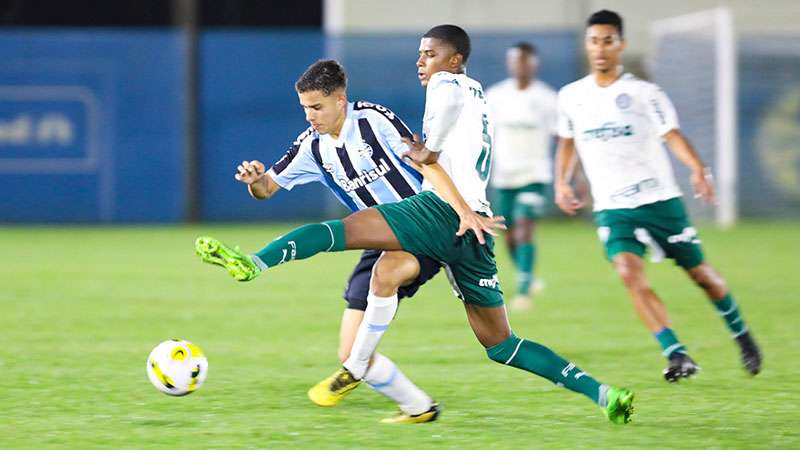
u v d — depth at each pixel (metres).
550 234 57.53
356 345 16.36
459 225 15.99
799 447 15.49
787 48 61.19
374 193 17.28
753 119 61.53
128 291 34.59
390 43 60.75
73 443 15.58
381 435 16.09
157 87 60.59
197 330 26.97
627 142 21.38
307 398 18.84
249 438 15.87
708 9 68.00
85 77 60.25
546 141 33.28
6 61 59.62
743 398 18.95
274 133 61.25
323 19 73.94
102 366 21.88
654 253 21.55
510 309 31.12
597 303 32.25
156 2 74.62
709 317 29.48
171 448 15.29
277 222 61.81
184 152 60.81
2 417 17.28
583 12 68.00
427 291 35.56
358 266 18.05
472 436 16.08
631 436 16.11
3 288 35.12
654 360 22.92
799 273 39.19
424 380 20.58
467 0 67.88
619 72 21.81
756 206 61.97
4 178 60.12
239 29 73.56
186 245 49.94
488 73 60.91
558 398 18.88
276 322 28.34
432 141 15.65
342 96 16.84
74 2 73.50
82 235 55.22
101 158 60.59
